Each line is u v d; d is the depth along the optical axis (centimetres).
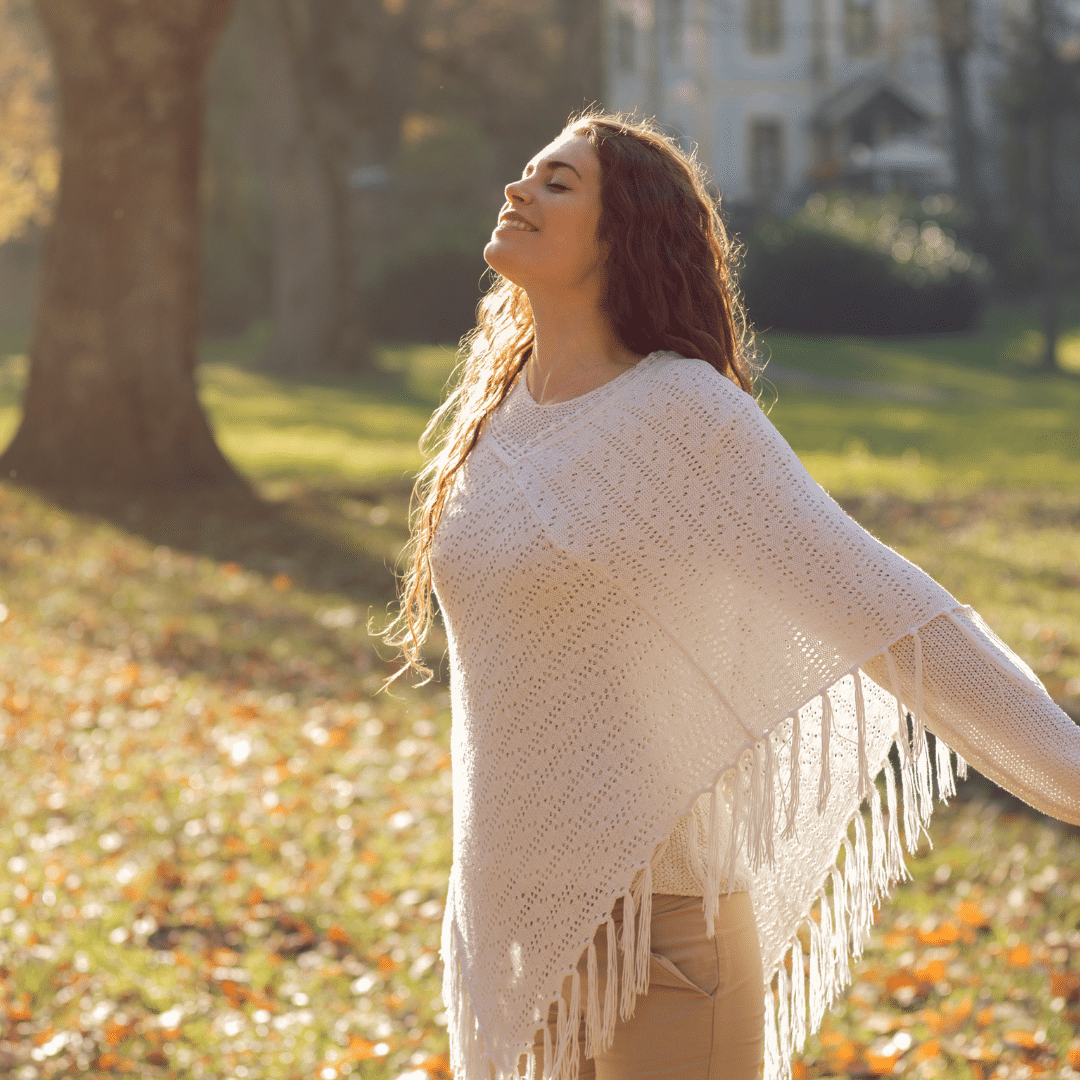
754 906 221
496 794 203
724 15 5153
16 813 600
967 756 188
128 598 1036
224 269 4231
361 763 682
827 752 191
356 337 3192
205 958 461
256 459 1881
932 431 2228
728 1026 202
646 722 195
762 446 191
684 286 205
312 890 525
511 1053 207
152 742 707
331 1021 418
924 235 4144
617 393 199
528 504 198
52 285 1483
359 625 979
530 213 206
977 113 5272
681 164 210
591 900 197
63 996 425
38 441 1484
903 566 188
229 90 3297
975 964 448
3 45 2406
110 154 1459
